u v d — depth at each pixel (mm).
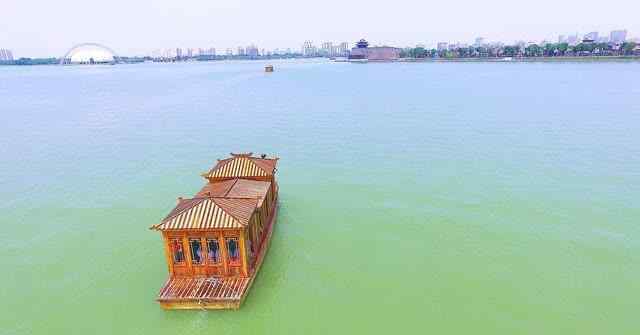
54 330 22500
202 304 22688
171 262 23594
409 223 34000
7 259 29547
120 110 100500
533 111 85250
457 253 29234
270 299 24484
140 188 43844
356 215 35750
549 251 29125
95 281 26703
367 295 24906
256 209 24969
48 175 48688
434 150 56500
